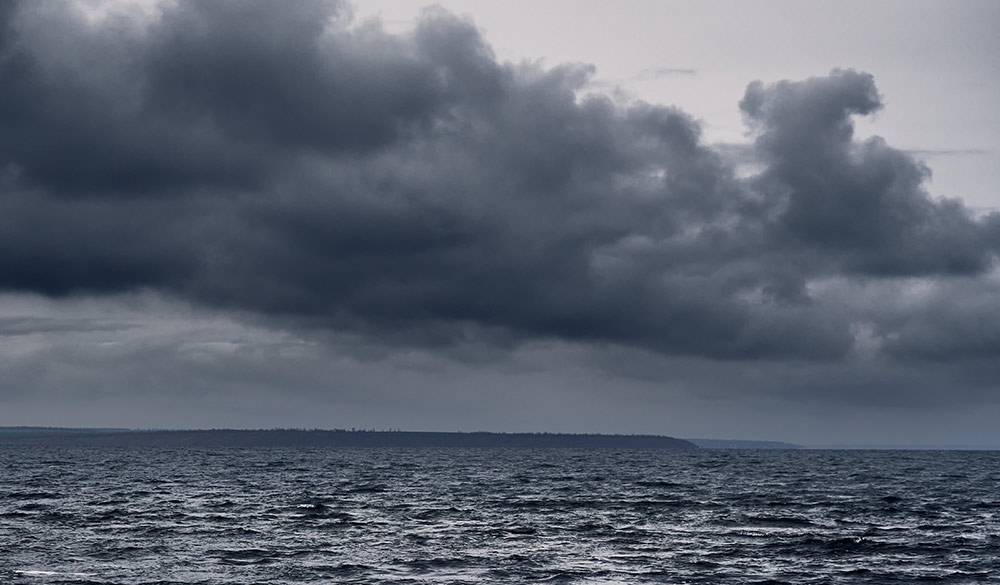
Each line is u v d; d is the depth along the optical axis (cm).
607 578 4869
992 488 12450
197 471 17250
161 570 5056
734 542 6269
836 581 4809
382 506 9081
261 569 5103
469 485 12800
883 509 8856
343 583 4700
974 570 5156
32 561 5334
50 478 14238
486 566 5219
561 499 10062
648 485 12938
